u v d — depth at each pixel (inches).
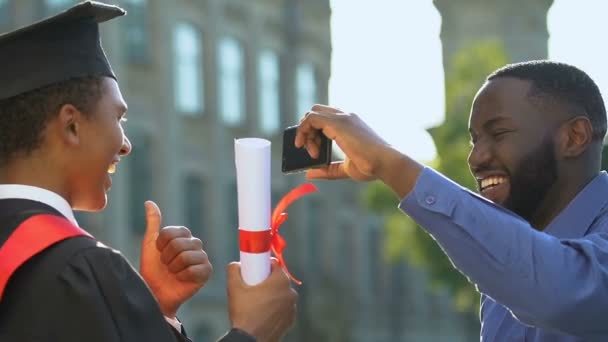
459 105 1238.3
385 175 146.3
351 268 1875.0
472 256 143.2
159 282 161.6
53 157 141.2
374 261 1966.0
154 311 135.3
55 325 130.5
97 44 145.6
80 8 141.7
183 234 158.7
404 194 145.4
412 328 2063.2
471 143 163.9
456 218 143.3
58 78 141.1
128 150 150.0
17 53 140.8
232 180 1465.3
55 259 132.4
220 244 1421.0
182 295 161.2
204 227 1402.6
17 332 130.8
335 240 1772.9
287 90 1593.3
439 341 2128.4
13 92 139.9
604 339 144.8
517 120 156.9
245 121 1507.1
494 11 2290.8
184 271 156.9
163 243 157.9
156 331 134.8
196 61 1403.8
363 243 1908.2
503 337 162.7
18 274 132.2
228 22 1473.9
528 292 141.7
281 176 1587.1
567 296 141.2
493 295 144.6
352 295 1759.4
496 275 142.5
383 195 1334.9
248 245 145.6
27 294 131.5
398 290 2041.1
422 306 2094.0
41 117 140.5
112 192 1208.2
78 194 143.6
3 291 131.0
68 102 141.3
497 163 158.4
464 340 2144.4
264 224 145.6
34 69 140.6
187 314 1327.5
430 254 1278.3
